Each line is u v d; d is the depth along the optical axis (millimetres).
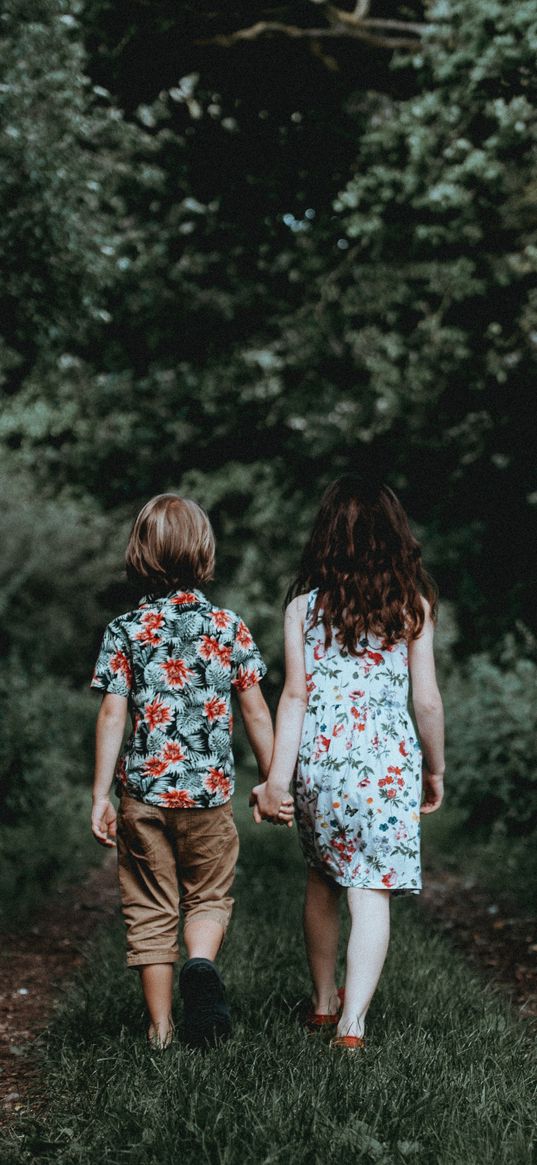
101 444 13320
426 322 9688
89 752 12648
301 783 3510
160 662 3488
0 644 14953
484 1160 2578
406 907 6266
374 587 3488
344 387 11852
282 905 5910
